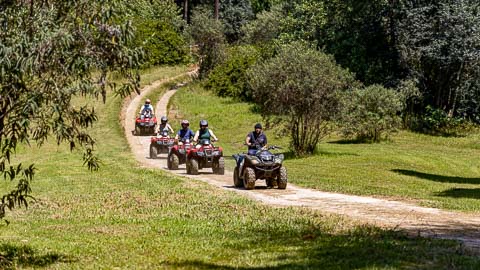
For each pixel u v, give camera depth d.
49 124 12.68
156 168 38.62
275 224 18.00
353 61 77.81
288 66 45.81
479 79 71.00
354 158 45.72
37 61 11.61
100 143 56.69
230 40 144.00
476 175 43.72
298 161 44.62
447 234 16.67
